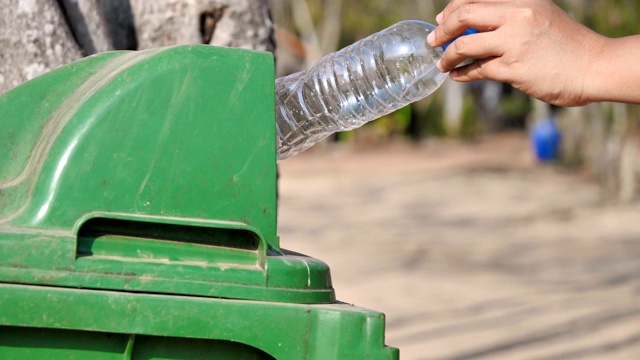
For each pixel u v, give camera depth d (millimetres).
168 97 2143
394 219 19500
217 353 2074
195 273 2068
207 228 2135
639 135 28266
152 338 2041
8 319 1927
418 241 16391
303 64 38000
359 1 40156
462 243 16266
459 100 42312
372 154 36094
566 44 2256
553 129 31766
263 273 2096
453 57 2303
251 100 2186
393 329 9625
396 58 2750
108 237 2078
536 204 22016
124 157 2109
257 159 2178
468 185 26203
